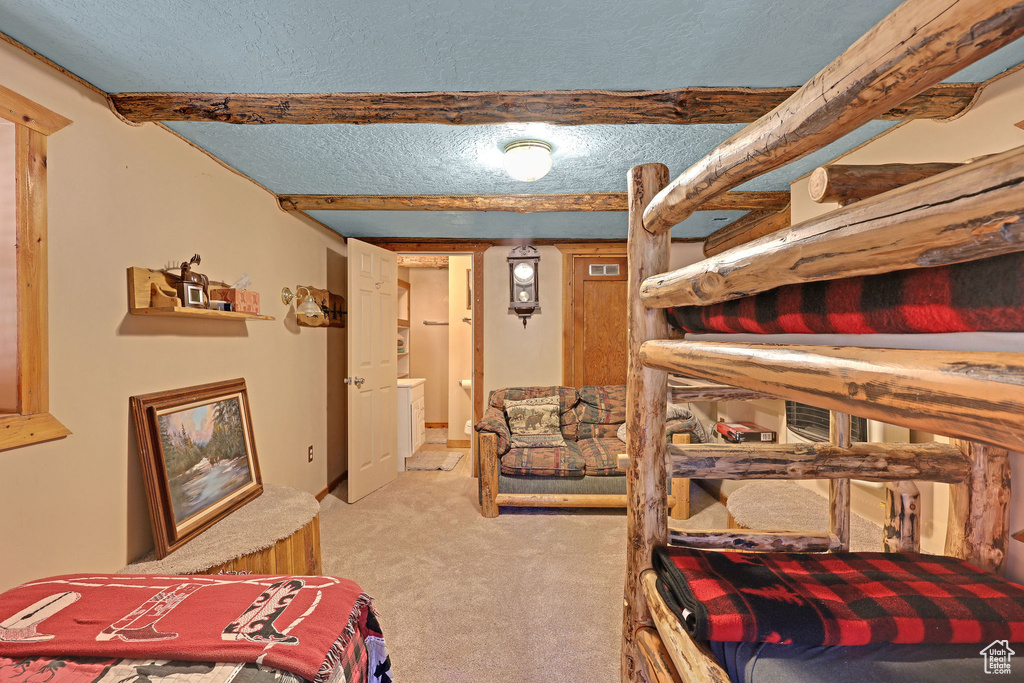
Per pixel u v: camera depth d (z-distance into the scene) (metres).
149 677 1.00
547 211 3.43
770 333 0.93
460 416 5.77
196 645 1.08
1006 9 0.45
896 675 0.89
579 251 4.74
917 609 1.01
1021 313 0.47
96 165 1.81
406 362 6.14
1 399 1.51
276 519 2.25
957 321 0.54
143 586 1.37
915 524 1.41
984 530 1.30
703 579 1.17
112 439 1.85
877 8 1.42
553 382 4.81
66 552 1.66
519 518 3.54
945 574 1.19
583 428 4.29
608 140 2.34
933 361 0.53
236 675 1.02
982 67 1.66
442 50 1.64
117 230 1.90
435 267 6.68
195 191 2.38
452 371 5.78
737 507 2.27
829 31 1.53
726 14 1.45
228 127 2.19
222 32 1.52
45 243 1.59
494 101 1.95
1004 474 1.29
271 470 3.11
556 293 4.80
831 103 0.66
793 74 1.80
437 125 2.16
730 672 0.96
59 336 1.64
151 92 1.89
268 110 1.95
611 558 2.88
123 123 1.94
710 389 1.61
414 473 4.73
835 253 0.66
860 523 2.07
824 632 0.96
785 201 3.11
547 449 3.78
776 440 3.45
